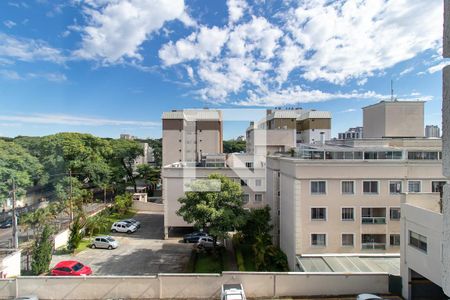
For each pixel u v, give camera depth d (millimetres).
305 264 14602
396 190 16391
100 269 18062
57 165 34688
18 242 21594
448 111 1978
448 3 2045
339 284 11805
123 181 42281
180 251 21609
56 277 11836
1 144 30594
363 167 16344
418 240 10742
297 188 16328
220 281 11836
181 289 11805
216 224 18344
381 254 15570
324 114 41719
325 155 17375
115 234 26125
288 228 17938
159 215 33406
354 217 16297
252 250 18906
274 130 30000
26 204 34469
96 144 42438
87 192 34375
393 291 11688
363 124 24109
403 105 20953
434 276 9742
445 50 2068
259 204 24656
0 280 11781
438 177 16250
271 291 11852
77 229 21359
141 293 11805
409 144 19031
